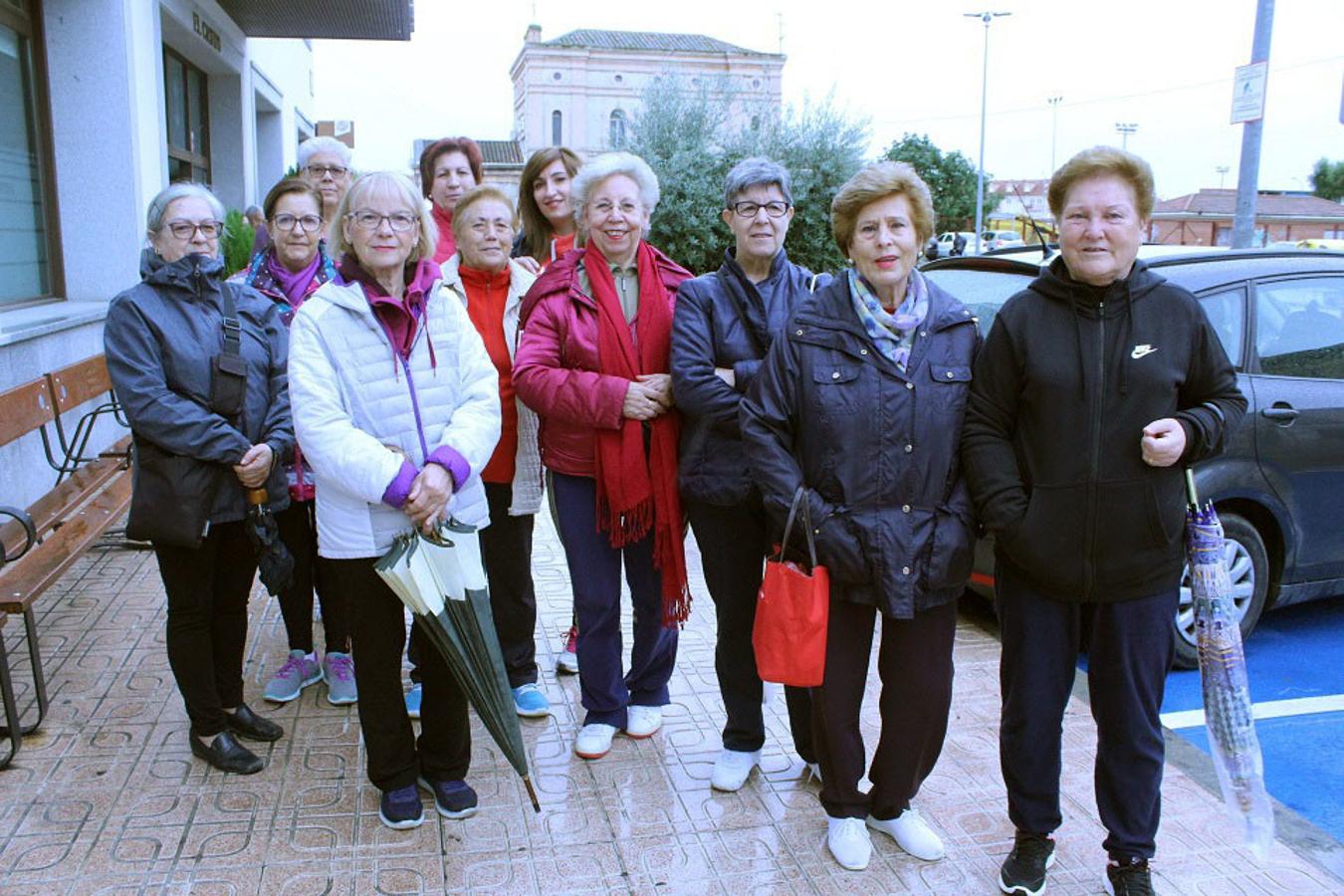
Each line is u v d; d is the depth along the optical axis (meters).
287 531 3.64
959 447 2.64
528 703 3.63
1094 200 2.37
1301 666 4.42
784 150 21.00
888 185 2.56
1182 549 2.55
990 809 3.08
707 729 3.57
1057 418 2.47
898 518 2.58
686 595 3.31
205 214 3.08
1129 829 2.58
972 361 2.65
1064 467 2.47
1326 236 63.88
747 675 3.17
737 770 3.18
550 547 5.67
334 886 2.63
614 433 3.18
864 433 2.58
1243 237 9.27
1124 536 2.46
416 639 2.93
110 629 4.26
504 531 3.53
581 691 3.45
